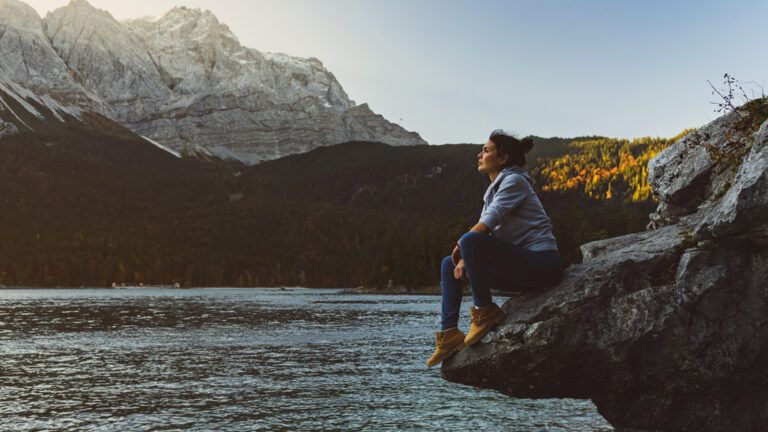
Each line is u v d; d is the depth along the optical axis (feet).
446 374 21.48
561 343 19.22
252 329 126.93
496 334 19.97
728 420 19.81
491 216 18.94
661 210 27.22
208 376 62.03
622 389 20.43
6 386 55.88
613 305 19.45
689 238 20.36
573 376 20.03
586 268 20.27
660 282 20.01
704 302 19.11
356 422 40.60
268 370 66.18
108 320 157.69
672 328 19.10
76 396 50.67
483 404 46.11
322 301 305.12
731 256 19.19
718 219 18.67
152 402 48.03
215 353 83.15
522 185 19.38
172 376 62.13
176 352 84.58
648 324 19.15
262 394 51.42
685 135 26.68
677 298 19.21
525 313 19.81
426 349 87.30
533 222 19.54
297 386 55.36
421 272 430.61
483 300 19.75
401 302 283.18
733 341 18.99
